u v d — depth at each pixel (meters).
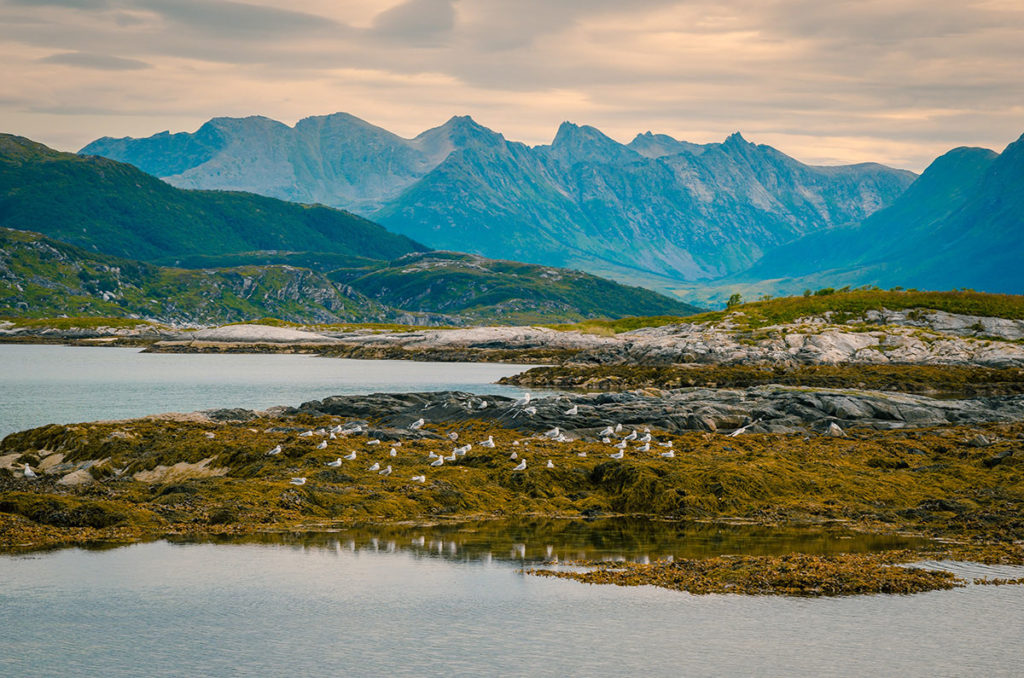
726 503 63.91
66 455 74.94
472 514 62.25
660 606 42.78
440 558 50.84
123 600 43.12
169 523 57.16
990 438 88.50
